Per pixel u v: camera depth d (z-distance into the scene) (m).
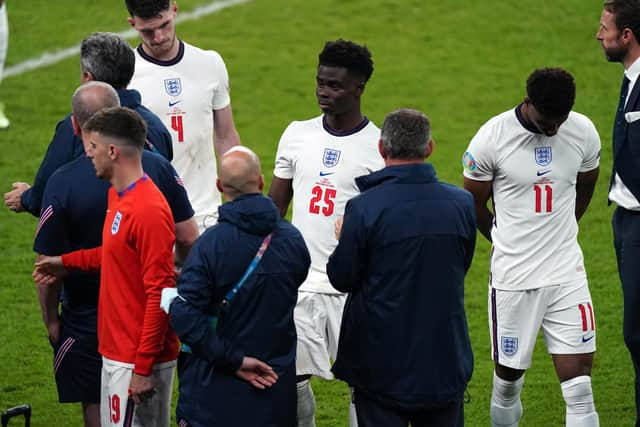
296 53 49.44
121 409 20.09
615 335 29.86
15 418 25.34
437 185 19.56
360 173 23.00
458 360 19.62
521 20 51.97
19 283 32.44
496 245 23.25
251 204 18.72
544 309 23.00
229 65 48.28
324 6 53.59
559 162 22.69
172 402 26.67
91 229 20.39
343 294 23.30
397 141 19.38
